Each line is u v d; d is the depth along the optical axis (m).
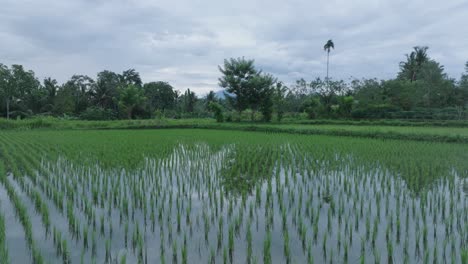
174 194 8.02
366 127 28.70
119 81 69.56
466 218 6.16
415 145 16.70
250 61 41.56
